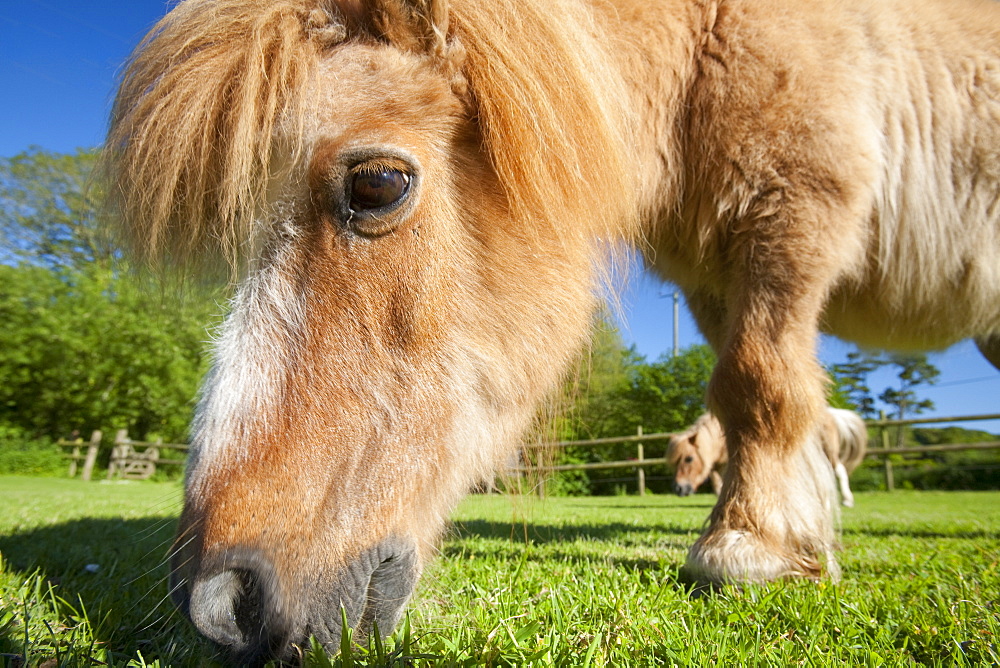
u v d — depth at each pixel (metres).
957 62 0.78
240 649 0.37
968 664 0.41
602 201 0.56
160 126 0.44
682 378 6.46
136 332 6.36
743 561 0.59
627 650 0.42
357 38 0.49
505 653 0.39
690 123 0.70
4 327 6.43
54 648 0.43
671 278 0.85
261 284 0.44
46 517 1.34
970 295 0.82
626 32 0.67
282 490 0.40
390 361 0.45
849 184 0.66
